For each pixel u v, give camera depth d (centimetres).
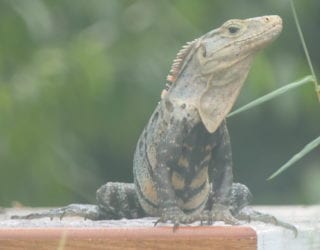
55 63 1734
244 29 1020
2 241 945
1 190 1738
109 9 1838
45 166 1734
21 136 1714
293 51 2022
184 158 1041
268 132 2112
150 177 1070
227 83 1026
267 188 2139
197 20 1852
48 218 1123
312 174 1816
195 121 1028
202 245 955
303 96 1841
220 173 1052
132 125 1839
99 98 1795
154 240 955
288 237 996
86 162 1889
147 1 1844
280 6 1941
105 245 948
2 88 1706
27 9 1783
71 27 1875
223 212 1018
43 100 1722
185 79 1036
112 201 1114
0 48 1775
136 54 1812
